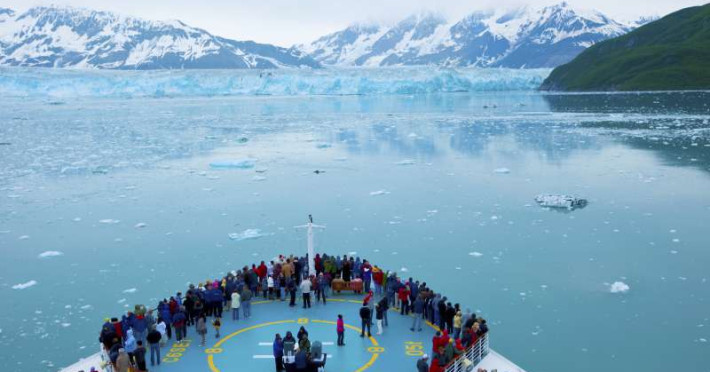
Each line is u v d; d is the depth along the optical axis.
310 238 28.00
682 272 35.41
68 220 51.00
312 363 20.20
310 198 57.91
